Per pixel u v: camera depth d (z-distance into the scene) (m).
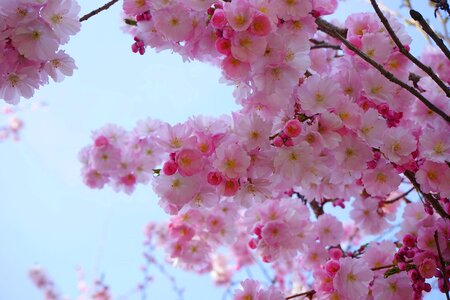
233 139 1.04
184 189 1.04
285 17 1.03
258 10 1.00
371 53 1.08
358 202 1.34
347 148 1.05
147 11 1.05
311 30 1.04
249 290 1.14
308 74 1.14
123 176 1.36
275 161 1.03
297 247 1.18
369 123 1.04
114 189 1.38
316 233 1.26
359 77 1.08
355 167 1.06
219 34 1.00
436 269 1.09
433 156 1.06
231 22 0.98
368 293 1.14
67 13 1.01
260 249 1.18
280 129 1.06
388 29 1.01
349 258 1.13
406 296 1.11
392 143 1.06
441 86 1.03
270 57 1.01
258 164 1.04
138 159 1.35
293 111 1.06
